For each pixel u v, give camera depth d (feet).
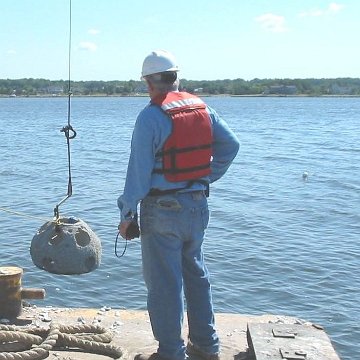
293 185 71.15
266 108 423.64
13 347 14.53
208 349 14.30
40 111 395.96
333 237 44.14
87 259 14.70
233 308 29.94
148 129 12.91
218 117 14.12
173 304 13.47
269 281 33.83
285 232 45.29
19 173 80.69
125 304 29.60
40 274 33.47
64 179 74.59
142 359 14.08
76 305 29.32
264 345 13.87
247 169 87.40
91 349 14.79
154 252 13.39
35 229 43.83
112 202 56.54
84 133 173.68
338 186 70.54
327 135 165.07
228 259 37.55
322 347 13.82
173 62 13.48
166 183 13.17
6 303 16.61
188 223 13.35
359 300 31.53
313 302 31.12
